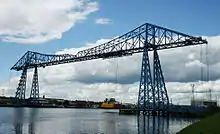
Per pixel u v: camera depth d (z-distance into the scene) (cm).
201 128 3734
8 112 15750
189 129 3856
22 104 19588
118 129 7088
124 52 12225
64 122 9350
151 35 11462
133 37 11875
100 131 6638
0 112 15425
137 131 6706
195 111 11562
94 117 12588
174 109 11888
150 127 7625
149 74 11588
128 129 7112
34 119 10625
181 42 10731
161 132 6531
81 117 12625
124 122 9312
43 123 8800
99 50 12925
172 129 7156
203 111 11444
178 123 8844
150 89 11594
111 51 12388
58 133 6212
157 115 11819
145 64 11588
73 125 8162
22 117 11662
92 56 13350
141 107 11731
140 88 11694
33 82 19462
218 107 11481
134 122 9262
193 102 14600
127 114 14788
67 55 15412
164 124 8512
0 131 6334
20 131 6438
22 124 8212
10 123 8431
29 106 19712
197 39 10350
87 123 8962
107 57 12888
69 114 16062
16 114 13938
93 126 7875
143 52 11581
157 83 11656
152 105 11544
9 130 6569
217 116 4100
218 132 3416
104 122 9312
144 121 9669
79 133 6241
